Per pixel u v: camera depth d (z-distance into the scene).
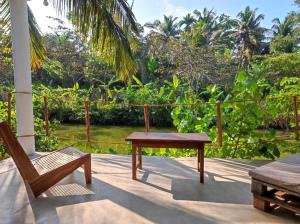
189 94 9.88
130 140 2.82
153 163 3.51
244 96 4.18
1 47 6.74
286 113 4.66
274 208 2.20
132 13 4.50
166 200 2.38
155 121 12.33
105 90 12.86
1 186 2.68
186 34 16.17
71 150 2.96
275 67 13.09
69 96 11.98
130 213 2.14
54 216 2.08
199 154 2.81
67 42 14.87
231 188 2.67
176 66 14.80
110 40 4.35
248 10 20.36
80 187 2.68
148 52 16.42
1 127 2.22
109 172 3.15
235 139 4.23
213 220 2.02
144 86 12.83
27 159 2.37
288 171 2.11
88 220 2.02
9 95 4.23
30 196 2.45
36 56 5.07
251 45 18.66
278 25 21.19
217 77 13.70
